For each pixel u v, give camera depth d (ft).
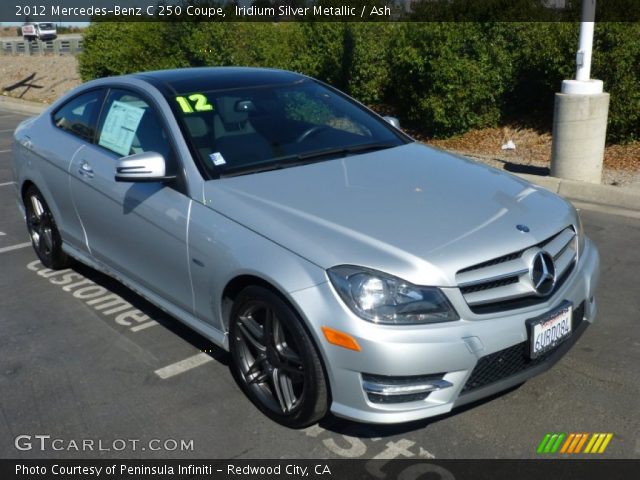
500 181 13.32
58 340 15.37
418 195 12.26
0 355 14.79
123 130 15.37
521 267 10.90
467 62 34.17
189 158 13.33
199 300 12.94
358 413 10.48
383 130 15.92
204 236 12.35
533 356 10.79
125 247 14.98
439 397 10.32
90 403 12.84
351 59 39.52
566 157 25.27
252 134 14.29
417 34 35.42
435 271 10.27
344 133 15.23
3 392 13.30
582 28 24.53
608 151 30.45
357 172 13.35
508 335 10.52
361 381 10.28
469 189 12.64
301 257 10.80
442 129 35.86
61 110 18.20
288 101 15.56
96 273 19.19
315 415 11.17
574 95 24.56
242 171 13.30
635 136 30.99
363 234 10.91
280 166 13.60
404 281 10.19
